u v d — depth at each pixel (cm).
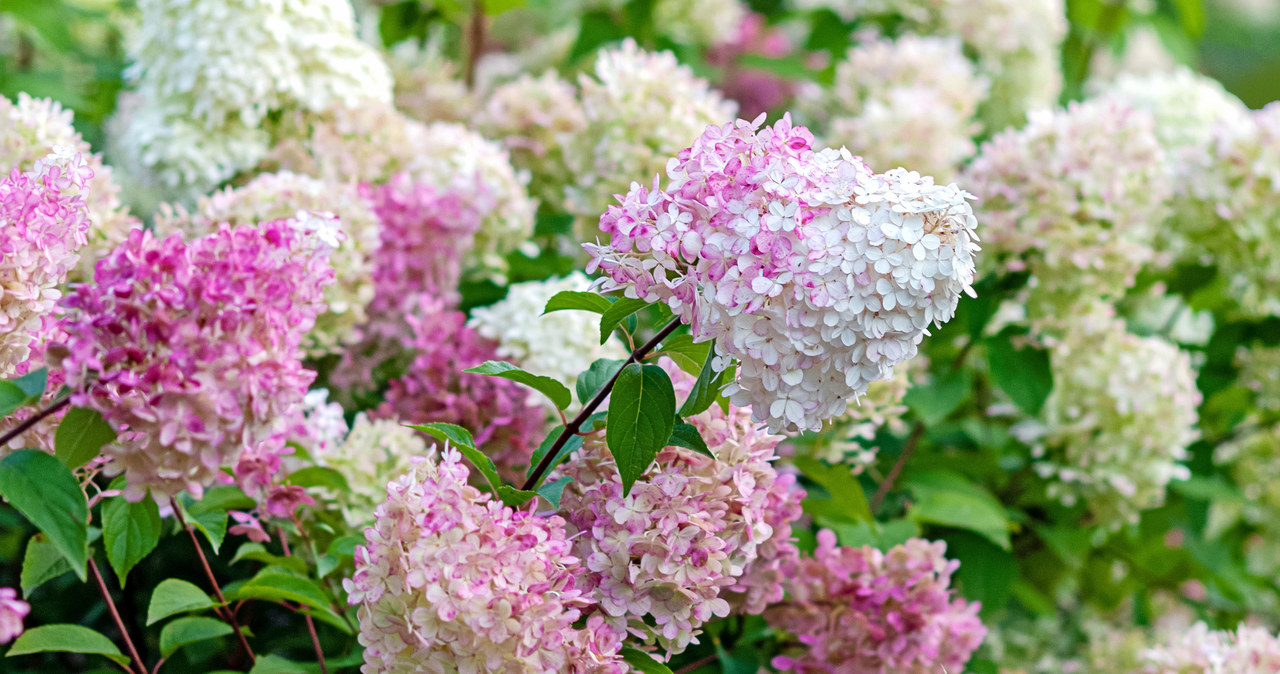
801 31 432
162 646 203
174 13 232
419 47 298
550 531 194
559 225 254
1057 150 237
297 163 237
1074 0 321
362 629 193
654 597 197
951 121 258
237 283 188
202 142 233
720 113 241
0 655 226
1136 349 244
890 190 190
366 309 232
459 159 239
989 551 237
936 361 249
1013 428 245
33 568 203
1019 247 236
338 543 210
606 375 202
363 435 220
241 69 230
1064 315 240
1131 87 298
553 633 192
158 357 187
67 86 276
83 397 186
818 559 215
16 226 191
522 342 224
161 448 188
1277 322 251
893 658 212
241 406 189
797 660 214
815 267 188
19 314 193
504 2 285
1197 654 222
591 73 312
